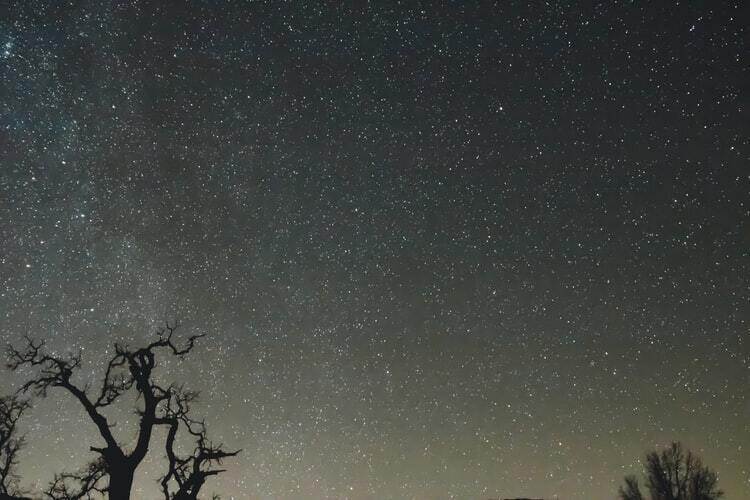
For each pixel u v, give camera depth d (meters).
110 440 20.38
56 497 19.66
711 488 27.52
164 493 20.50
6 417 20.16
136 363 21.56
